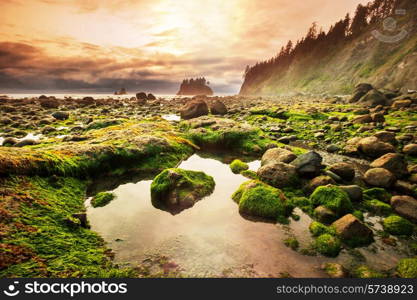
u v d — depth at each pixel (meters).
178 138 11.75
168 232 4.97
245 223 5.34
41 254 3.80
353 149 10.59
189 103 21.27
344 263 4.19
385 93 30.08
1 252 3.50
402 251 4.47
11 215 4.26
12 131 14.20
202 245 4.57
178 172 6.81
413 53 58.38
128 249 4.44
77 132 14.25
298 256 4.30
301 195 6.63
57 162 6.67
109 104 37.25
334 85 89.06
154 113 24.92
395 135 12.35
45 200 5.21
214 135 12.16
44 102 30.23
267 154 9.20
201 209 5.94
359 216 5.53
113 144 9.14
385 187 6.89
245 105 35.91
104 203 6.21
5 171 5.23
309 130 15.34
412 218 5.43
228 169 9.08
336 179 7.40
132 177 8.12
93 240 4.62
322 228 4.96
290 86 128.38
